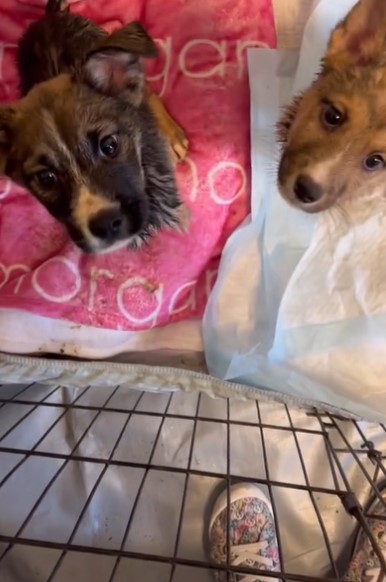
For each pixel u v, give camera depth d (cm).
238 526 45
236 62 41
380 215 40
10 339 40
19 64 43
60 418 45
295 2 43
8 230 42
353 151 32
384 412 41
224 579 43
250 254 42
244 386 40
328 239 42
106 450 47
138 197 35
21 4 44
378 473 46
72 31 40
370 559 43
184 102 41
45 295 40
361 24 32
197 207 41
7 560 44
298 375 42
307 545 46
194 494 46
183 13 42
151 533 46
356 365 42
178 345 43
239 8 41
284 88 41
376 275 42
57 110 33
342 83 32
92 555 45
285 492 47
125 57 33
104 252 36
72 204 33
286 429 43
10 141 34
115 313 41
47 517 45
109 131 34
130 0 43
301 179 33
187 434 47
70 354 41
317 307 42
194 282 42
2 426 46
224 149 41
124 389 47
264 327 42
